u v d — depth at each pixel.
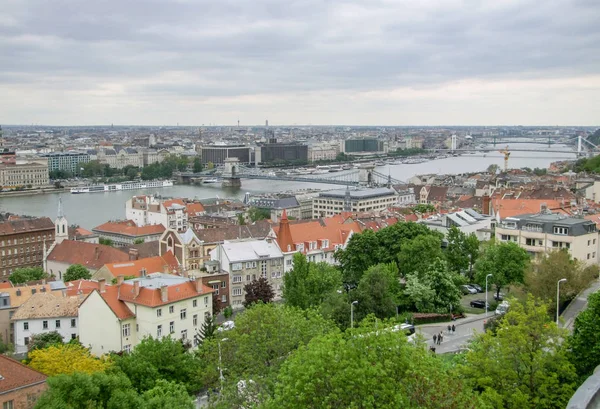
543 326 98.81
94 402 92.00
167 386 103.25
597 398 46.31
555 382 93.69
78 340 157.50
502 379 96.06
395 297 182.38
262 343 109.88
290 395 78.25
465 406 74.06
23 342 162.75
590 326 104.88
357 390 75.12
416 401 74.38
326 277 181.25
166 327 151.88
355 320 156.62
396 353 80.81
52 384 91.69
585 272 159.12
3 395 99.00
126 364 118.81
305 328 116.50
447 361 130.12
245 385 101.69
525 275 169.00
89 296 154.00
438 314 176.88
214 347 116.50
